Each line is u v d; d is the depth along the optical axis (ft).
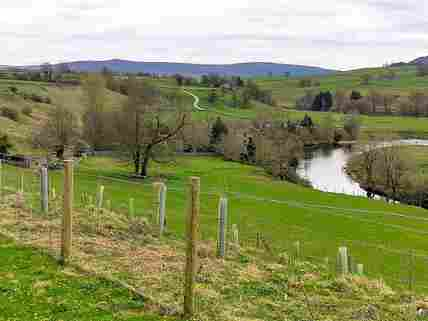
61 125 263.08
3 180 136.46
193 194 38.63
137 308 40.29
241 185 250.98
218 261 58.29
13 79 501.97
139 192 188.24
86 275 46.11
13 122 317.42
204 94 634.43
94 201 128.06
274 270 58.03
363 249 136.05
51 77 540.11
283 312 44.14
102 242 59.82
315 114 615.57
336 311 45.88
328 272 62.75
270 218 170.30
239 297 46.55
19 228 60.59
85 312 38.55
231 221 158.51
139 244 61.93
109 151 285.23
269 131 387.75
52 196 95.25
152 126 240.73
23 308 38.40
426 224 181.68
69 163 47.75
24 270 45.93
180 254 58.39
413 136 489.67
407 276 105.60
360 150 357.00
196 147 371.56
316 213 185.68
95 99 285.64
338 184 305.32
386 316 46.06
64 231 48.55
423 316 47.62
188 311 39.50
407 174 294.87
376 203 224.33
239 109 575.38
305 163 376.27
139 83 254.27
